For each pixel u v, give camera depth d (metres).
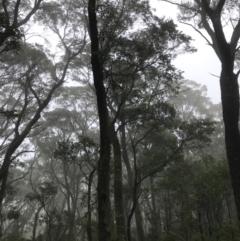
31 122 16.86
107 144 8.61
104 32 9.53
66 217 15.79
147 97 12.19
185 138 13.63
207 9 12.13
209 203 10.16
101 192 8.05
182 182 12.72
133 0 14.33
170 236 11.24
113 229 10.52
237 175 9.77
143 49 10.62
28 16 19.92
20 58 21.77
